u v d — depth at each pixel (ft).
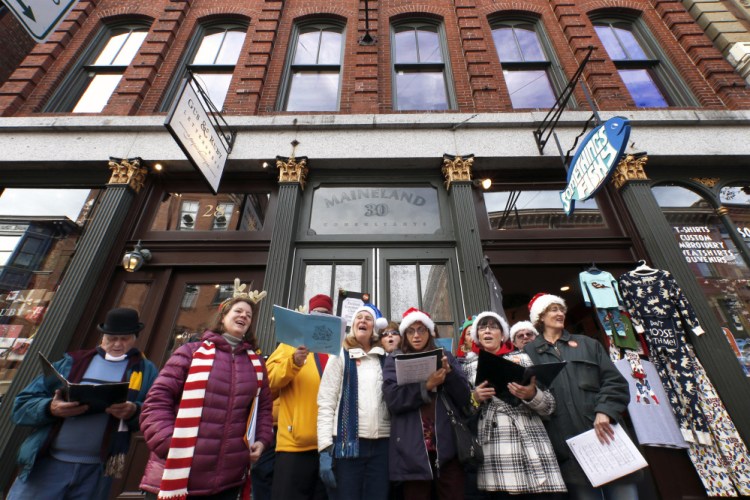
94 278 16.38
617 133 13.62
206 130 16.67
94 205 19.07
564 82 23.56
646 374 13.73
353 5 27.50
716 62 23.15
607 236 18.08
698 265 17.24
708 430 12.84
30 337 16.14
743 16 26.21
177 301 16.98
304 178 19.38
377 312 14.85
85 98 23.65
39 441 8.20
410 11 27.22
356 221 18.80
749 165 19.48
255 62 23.68
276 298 15.64
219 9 27.27
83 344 15.38
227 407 7.52
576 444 8.05
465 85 23.32
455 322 16.08
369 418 8.39
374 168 20.03
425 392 7.91
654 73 24.53
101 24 26.78
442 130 20.39
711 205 18.81
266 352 14.55
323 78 24.49
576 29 25.30
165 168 19.60
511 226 18.94
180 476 6.43
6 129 19.71
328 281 17.19
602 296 15.11
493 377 7.97
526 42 26.55
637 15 27.07
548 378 7.71
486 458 8.05
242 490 7.74
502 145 19.75
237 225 19.02
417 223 18.79
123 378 9.27
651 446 13.20
